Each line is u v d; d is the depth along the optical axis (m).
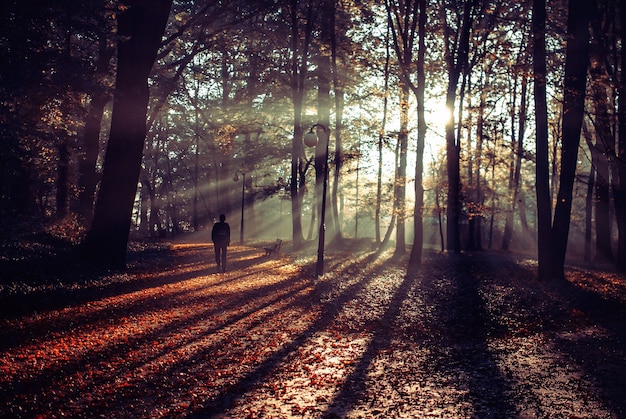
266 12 27.06
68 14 15.37
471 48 30.05
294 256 36.69
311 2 34.78
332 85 39.72
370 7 27.77
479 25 29.53
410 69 26.47
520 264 31.11
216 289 19.80
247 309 15.92
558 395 8.59
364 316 15.64
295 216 41.94
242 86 42.75
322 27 35.69
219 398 8.25
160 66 31.72
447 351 11.77
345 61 36.41
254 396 8.35
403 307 17.17
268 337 12.48
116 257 22.59
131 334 12.05
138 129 22.53
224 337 12.26
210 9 28.23
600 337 13.22
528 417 7.55
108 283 19.23
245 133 41.66
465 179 43.34
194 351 10.94
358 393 8.58
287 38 35.50
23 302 14.02
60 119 19.38
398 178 33.78
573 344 12.45
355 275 25.66
